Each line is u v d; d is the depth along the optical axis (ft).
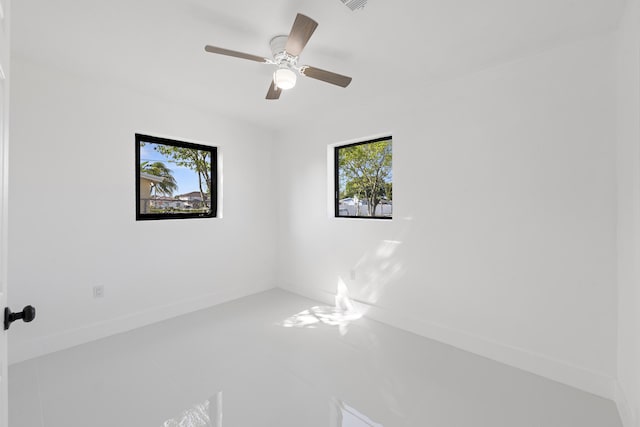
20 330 7.48
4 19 3.01
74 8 5.47
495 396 6.18
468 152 8.06
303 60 7.35
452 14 5.60
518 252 7.29
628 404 5.34
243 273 12.54
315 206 12.10
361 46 6.71
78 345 8.26
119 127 9.04
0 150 2.84
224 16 5.72
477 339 7.91
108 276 8.90
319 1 5.26
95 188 8.64
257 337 8.82
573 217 6.56
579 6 5.35
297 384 6.57
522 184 7.20
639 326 4.80
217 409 5.76
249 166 12.71
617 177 6.01
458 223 8.27
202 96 9.68
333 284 11.51
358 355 7.81
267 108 10.80
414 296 9.20
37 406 5.78
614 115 6.07
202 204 11.62
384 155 10.65
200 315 10.48
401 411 5.73
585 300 6.43
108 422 5.40
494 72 7.61
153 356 7.70
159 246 10.03
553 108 6.77
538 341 7.02
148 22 5.91
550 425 5.37
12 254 7.40
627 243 5.49
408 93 9.19
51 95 7.87
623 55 5.63
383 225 9.96
